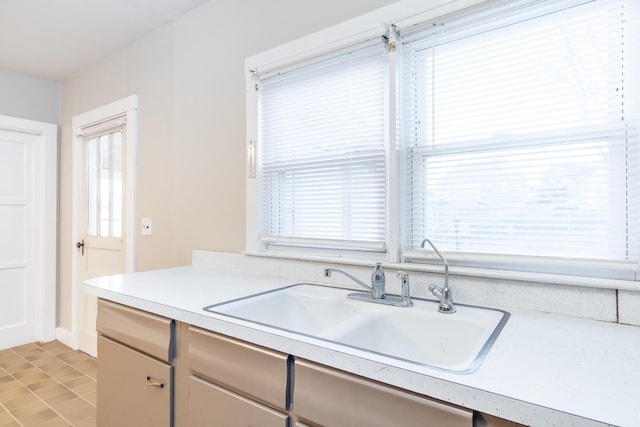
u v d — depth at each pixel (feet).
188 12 7.61
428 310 4.00
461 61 4.49
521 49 4.09
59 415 6.89
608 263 3.55
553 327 3.35
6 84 10.42
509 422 2.10
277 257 5.99
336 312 4.53
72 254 10.75
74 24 8.07
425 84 4.77
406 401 2.44
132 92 8.93
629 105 3.55
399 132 4.85
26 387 8.02
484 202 4.33
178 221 7.77
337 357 2.77
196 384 3.83
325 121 5.64
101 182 9.93
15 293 10.74
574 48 3.81
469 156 4.43
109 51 9.37
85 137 10.50
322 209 5.68
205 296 4.58
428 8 4.55
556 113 3.90
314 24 5.70
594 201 3.72
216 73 7.09
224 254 6.77
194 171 7.47
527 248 4.06
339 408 2.74
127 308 4.67
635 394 2.10
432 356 3.78
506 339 3.03
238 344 3.43
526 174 4.07
